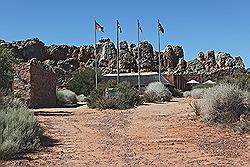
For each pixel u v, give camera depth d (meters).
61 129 16.94
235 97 16.73
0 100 16.27
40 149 11.84
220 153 10.99
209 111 16.83
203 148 11.78
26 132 12.33
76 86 66.38
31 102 32.62
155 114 23.05
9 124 12.18
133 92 33.16
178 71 117.56
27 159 10.35
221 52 132.38
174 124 17.31
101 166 9.62
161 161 10.12
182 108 26.83
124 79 87.94
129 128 17.05
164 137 14.04
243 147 11.73
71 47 122.75
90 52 121.94
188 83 99.25
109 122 19.81
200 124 16.56
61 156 10.89
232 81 22.16
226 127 15.22
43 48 113.06
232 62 129.38
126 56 117.81
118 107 29.53
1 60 24.56
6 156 10.34
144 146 12.38
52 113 26.55
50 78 38.75
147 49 125.75
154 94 39.66
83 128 17.41
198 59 132.00
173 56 132.62
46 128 16.98
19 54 102.50
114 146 12.50
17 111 14.17
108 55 118.19
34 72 33.50
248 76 21.95
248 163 9.71
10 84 29.00
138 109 28.03
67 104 42.72
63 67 111.00
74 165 9.77
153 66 122.62
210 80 95.31
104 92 33.09
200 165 9.59
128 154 11.13
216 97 16.78
